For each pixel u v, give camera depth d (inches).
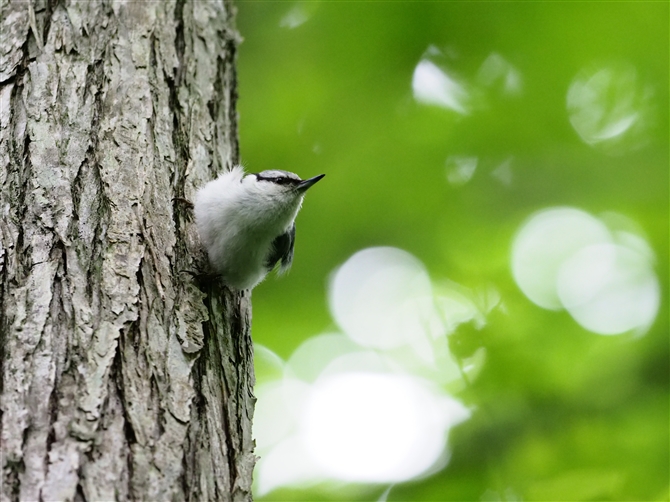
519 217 404.8
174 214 246.1
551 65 406.6
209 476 181.3
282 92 418.3
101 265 207.3
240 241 257.8
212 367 210.2
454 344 423.8
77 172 227.1
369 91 416.2
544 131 415.5
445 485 387.9
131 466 168.2
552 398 408.5
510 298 444.5
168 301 214.2
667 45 396.5
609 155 410.3
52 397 172.7
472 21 397.4
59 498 155.6
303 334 466.3
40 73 249.3
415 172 419.5
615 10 390.9
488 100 416.2
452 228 424.8
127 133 247.4
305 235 433.4
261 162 425.1
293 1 415.8
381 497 391.9
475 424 403.9
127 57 268.7
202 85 291.7
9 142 227.8
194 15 306.3
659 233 420.2
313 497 400.5
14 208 211.8
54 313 190.2
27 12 262.5
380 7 398.9
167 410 185.5
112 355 186.7
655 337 418.6
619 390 406.6
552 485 379.2
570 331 432.8
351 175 424.2
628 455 382.6
